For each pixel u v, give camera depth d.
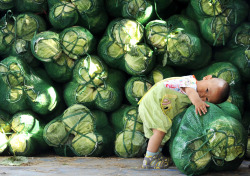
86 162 4.43
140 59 4.75
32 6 5.23
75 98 5.03
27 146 4.81
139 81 4.90
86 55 5.10
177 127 3.93
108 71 5.09
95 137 4.80
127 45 4.82
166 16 5.44
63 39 4.98
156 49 4.86
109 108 5.05
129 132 4.83
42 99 4.94
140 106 4.15
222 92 3.81
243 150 3.65
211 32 4.85
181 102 4.04
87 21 5.14
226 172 3.77
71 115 4.84
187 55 4.73
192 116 3.74
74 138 4.84
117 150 4.82
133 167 4.11
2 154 4.89
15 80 4.94
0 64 4.98
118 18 5.13
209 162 3.59
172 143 3.95
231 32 5.02
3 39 5.16
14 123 4.88
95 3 4.97
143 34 4.92
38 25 5.20
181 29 4.82
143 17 4.96
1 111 5.02
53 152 5.28
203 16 4.90
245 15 5.09
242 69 4.87
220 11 4.80
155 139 3.98
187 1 5.29
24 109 5.04
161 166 4.00
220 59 5.12
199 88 3.91
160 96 4.00
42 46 4.91
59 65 5.09
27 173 3.65
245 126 5.05
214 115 3.67
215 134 3.54
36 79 5.02
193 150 3.57
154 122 3.97
